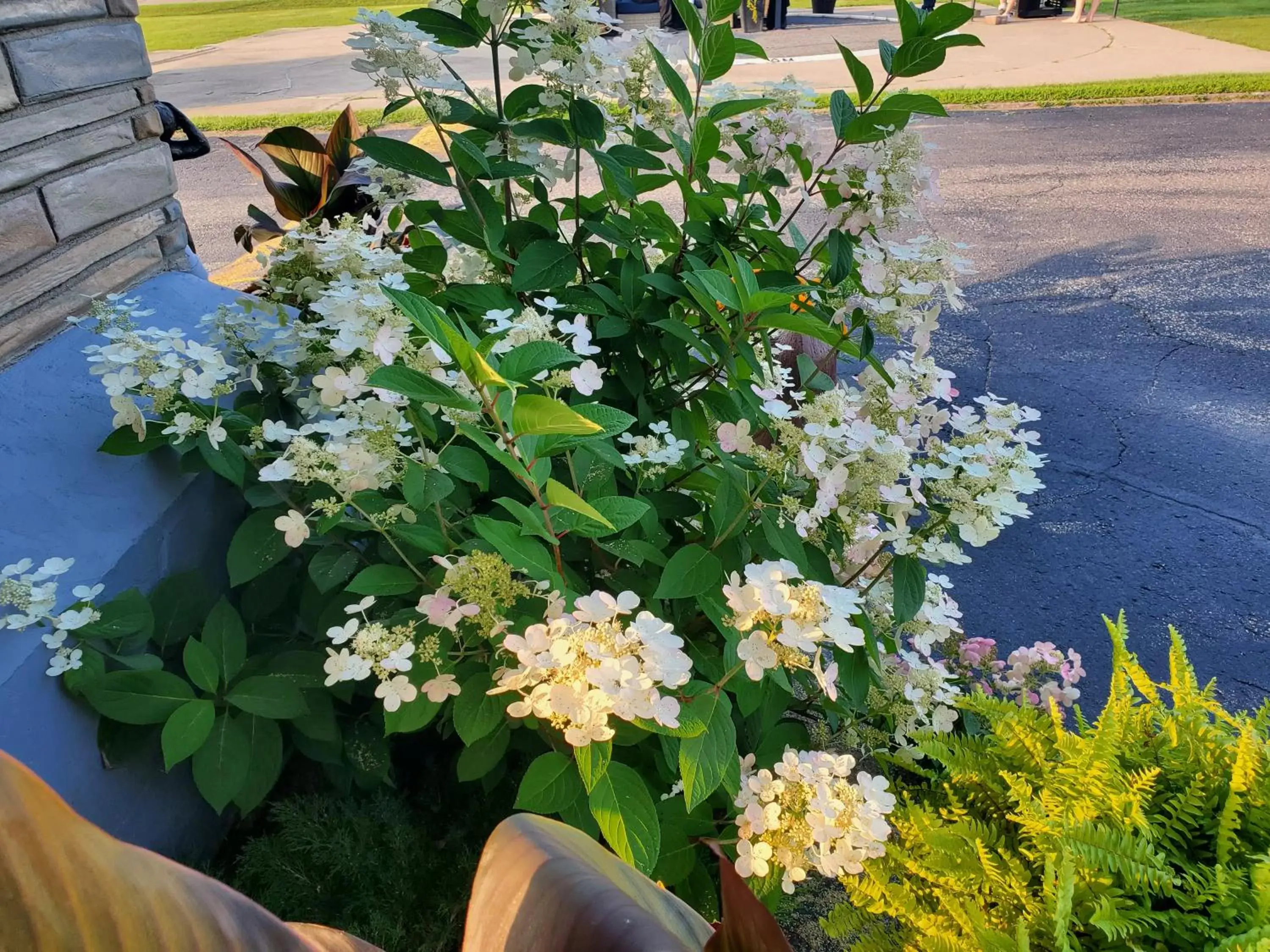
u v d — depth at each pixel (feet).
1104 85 31.27
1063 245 19.15
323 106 29.60
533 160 6.44
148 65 6.88
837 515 5.02
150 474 5.60
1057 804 4.63
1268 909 3.77
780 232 6.50
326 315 4.83
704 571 4.32
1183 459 11.67
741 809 4.16
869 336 5.50
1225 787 4.66
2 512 4.88
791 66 34.37
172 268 7.49
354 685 5.16
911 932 4.65
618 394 6.00
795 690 6.36
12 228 5.70
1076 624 8.99
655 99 6.56
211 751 4.67
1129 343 14.88
